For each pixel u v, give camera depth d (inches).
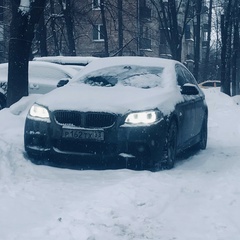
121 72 312.7
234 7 1227.2
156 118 256.5
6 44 1352.1
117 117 253.9
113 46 1560.0
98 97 266.2
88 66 330.3
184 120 297.9
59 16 1027.9
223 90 1170.0
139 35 1357.0
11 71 440.5
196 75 1408.7
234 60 1369.3
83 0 1243.8
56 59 613.0
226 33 1159.6
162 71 312.8
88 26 1578.5
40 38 976.9
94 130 253.6
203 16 2174.0
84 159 257.6
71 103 262.4
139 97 266.5
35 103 276.4
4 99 515.8
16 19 437.4
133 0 1470.2
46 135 262.1
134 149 252.7
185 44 2229.3
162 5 1137.4
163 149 261.1
